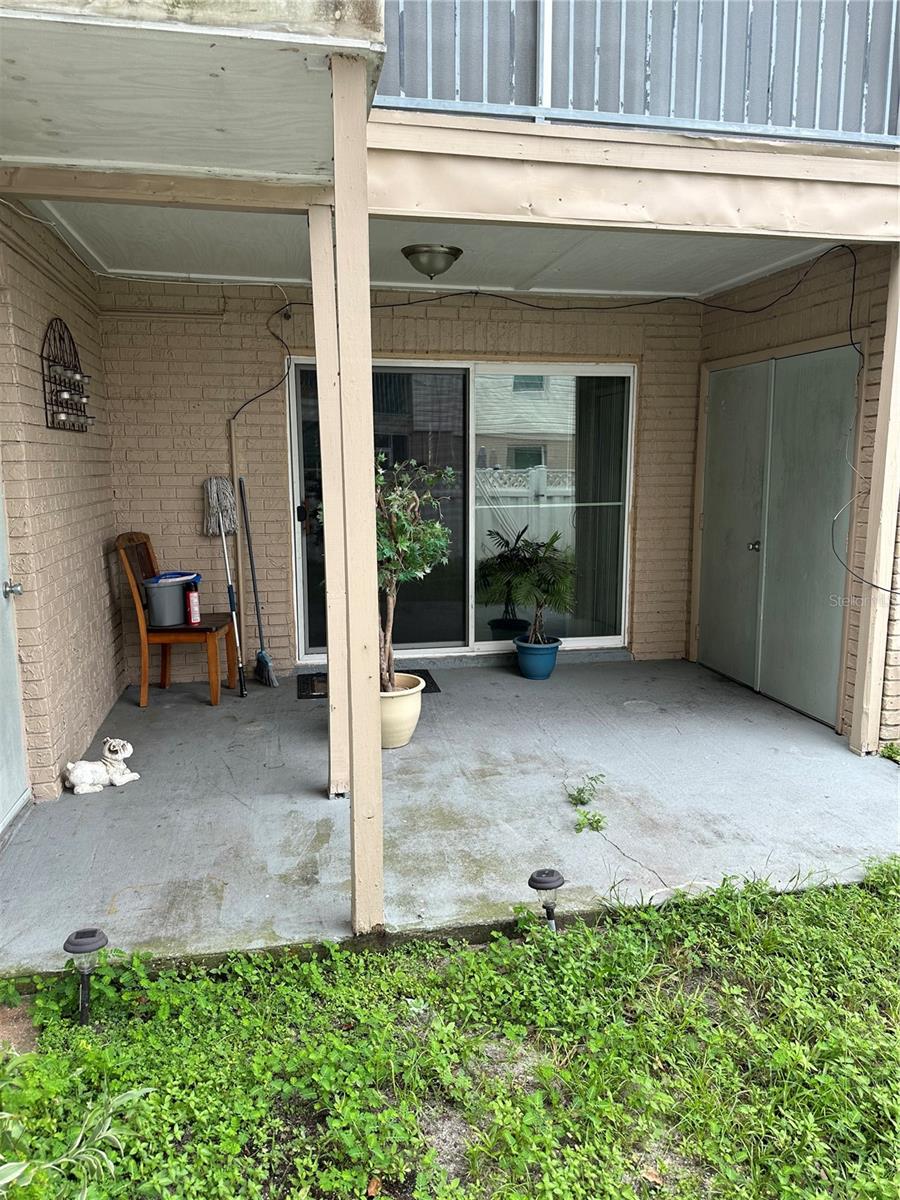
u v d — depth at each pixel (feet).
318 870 9.89
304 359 17.43
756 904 9.27
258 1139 6.25
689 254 14.58
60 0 6.35
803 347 15.29
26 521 11.09
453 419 18.60
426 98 10.56
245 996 7.95
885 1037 7.18
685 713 16.01
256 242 13.83
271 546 17.75
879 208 11.86
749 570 17.44
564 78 11.05
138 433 16.87
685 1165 6.18
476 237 13.39
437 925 8.74
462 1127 6.53
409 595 19.20
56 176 9.80
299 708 16.06
